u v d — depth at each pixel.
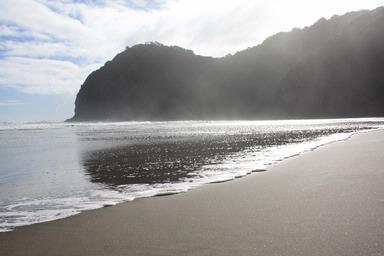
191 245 5.50
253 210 7.55
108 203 9.15
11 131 71.62
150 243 5.68
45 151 27.02
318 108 149.88
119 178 13.67
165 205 8.55
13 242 6.07
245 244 5.41
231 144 29.23
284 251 5.04
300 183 10.44
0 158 22.28
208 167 16.03
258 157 19.28
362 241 5.21
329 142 27.09
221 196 9.33
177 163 17.86
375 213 6.62
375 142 23.39
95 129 80.38
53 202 9.59
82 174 14.96
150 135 48.72
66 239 6.12
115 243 5.77
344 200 7.79
